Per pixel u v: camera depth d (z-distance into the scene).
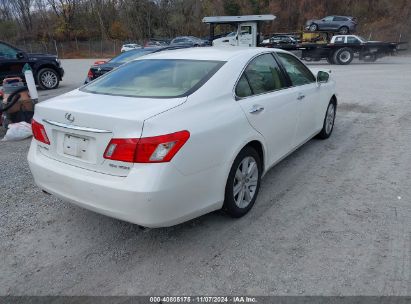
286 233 3.26
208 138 2.89
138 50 10.64
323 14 51.75
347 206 3.72
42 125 3.14
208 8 60.41
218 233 3.29
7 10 60.72
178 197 2.72
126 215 2.68
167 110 2.76
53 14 59.31
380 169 4.66
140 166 2.60
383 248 3.00
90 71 10.34
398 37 41.62
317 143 5.76
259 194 4.02
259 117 3.54
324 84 5.39
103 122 2.69
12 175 4.74
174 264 2.89
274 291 2.57
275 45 25.58
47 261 2.97
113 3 61.69
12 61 12.45
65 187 2.98
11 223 3.55
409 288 2.56
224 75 3.33
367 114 7.77
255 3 56.62
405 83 12.59
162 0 62.53
